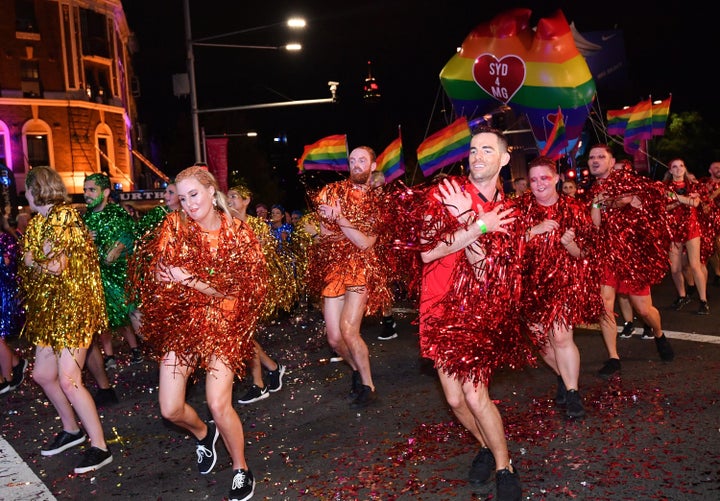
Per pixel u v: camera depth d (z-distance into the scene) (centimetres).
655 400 524
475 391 371
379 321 983
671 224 584
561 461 423
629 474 397
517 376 624
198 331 404
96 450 486
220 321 408
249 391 618
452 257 385
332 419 549
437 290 389
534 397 560
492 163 373
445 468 430
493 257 369
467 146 1369
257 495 414
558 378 531
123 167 3875
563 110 1430
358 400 571
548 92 1413
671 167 849
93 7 3728
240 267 406
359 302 565
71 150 3553
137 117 5428
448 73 1495
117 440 543
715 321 805
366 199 548
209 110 2141
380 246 553
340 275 572
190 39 2091
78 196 3522
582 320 504
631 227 550
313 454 473
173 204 718
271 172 5306
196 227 408
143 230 713
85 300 486
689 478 386
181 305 405
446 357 368
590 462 418
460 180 380
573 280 480
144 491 438
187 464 480
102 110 3731
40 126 3462
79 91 3594
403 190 386
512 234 376
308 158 1433
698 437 445
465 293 373
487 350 364
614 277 589
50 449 523
